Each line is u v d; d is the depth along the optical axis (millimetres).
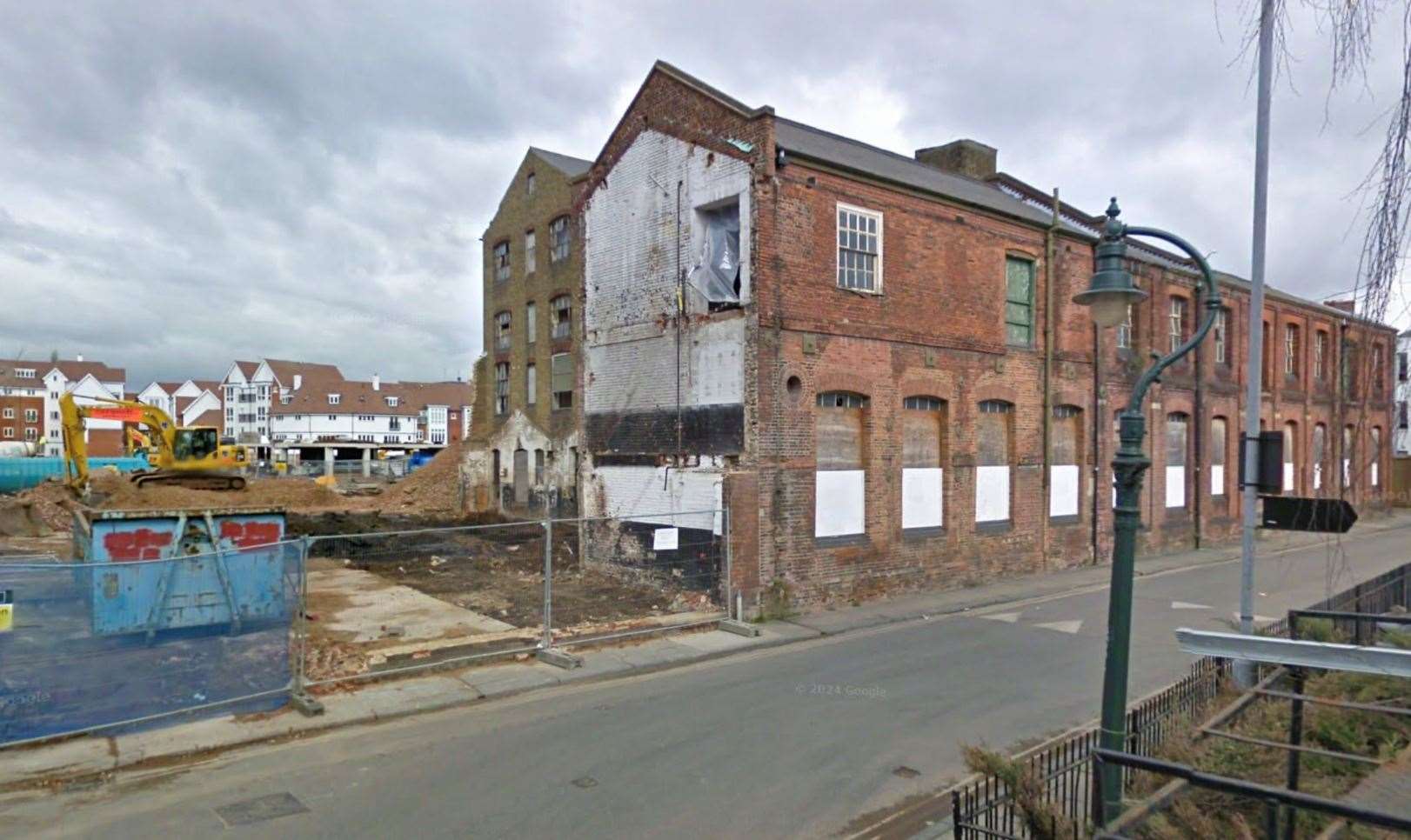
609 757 8281
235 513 13164
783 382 15578
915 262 17922
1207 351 27328
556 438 35875
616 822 6801
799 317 15828
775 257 15477
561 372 35750
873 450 17062
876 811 7074
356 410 98562
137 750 8219
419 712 9781
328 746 8625
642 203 18250
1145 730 6691
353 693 10273
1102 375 22594
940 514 18562
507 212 40656
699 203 16656
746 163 15609
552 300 36562
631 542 18094
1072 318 21781
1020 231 20391
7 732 8164
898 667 11922
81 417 32406
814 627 14594
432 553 22609
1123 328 23734
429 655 12047
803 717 9547
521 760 8180
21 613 8344
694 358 16641
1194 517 26688
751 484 15219
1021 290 20750
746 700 10266
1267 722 6887
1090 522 22328
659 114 17812
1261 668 8523
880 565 17109
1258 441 10305
